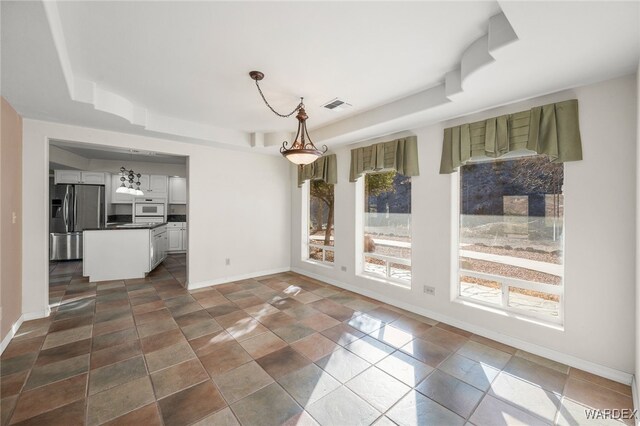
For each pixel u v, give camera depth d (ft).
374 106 10.94
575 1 4.41
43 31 5.24
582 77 7.02
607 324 7.18
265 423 5.66
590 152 7.38
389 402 6.29
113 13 5.68
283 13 5.72
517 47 5.68
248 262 17.08
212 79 8.75
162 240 20.79
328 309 11.86
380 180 13.53
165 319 10.79
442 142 10.66
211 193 15.60
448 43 6.78
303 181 17.60
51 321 10.53
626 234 6.91
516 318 8.74
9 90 7.96
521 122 8.45
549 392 6.63
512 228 9.27
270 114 12.09
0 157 8.42
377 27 6.17
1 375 7.20
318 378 7.14
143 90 9.66
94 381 6.98
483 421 5.75
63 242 21.21
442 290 10.65
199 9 5.58
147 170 24.41
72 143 11.89
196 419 5.75
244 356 8.16
